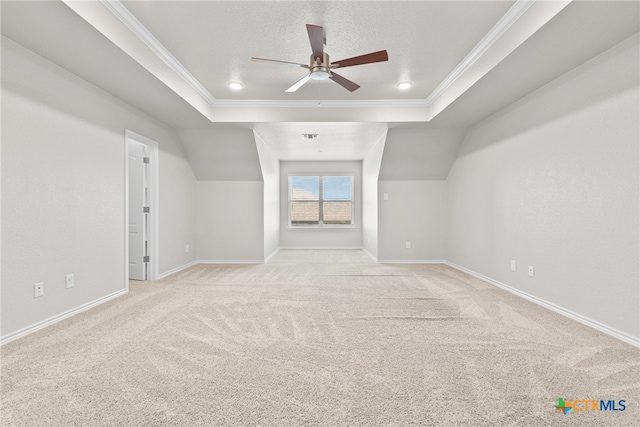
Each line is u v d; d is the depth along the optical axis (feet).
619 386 5.32
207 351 6.75
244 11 7.38
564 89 8.90
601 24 6.49
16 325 7.35
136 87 9.98
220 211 18.37
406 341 7.27
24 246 7.54
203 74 10.98
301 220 25.81
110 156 10.62
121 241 11.21
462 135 15.61
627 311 7.09
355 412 4.70
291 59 9.85
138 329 7.98
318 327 8.17
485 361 6.26
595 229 7.89
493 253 12.80
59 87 8.50
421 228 18.44
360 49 9.22
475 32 8.36
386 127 14.99
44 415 4.59
